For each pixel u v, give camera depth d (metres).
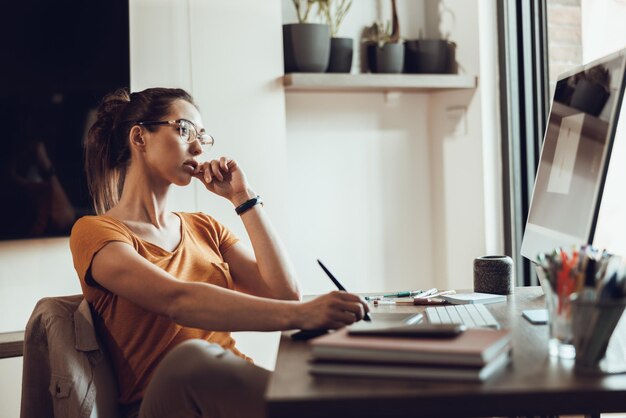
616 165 2.65
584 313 1.13
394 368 1.11
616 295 1.12
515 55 3.16
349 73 3.20
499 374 1.13
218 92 2.94
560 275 1.21
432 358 1.10
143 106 1.88
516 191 3.18
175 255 1.84
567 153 1.59
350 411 1.03
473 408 1.04
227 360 1.42
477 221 3.25
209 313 1.55
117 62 2.80
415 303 1.83
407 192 3.51
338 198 3.41
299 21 3.20
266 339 2.99
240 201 1.97
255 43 2.98
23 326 2.75
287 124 3.34
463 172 3.32
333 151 3.40
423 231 3.53
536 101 3.09
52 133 2.73
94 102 2.78
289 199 3.35
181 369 1.41
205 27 2.93
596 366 1.14
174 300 1.59
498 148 3.22
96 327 1.75
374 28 3.40
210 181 1.96
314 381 1.12
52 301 1.72
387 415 1.03
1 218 2.68
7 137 2.68
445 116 3.41
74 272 2.81
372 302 1.88
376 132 3.45
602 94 1.43
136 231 1.81
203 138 1.94
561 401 1.04
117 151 1.89
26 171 2.70
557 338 1.23
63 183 2.75
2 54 2.66
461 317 1.58
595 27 2.72
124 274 1.64
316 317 1.47
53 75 2.73
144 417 1.47
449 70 3.36
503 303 1.78
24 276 2.75
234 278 2.03
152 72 2.87
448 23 3.36
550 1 2.96
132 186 1.86
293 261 3.36
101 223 1.75
